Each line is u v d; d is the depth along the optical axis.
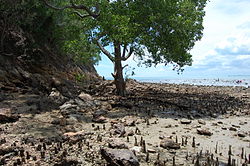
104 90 24.91
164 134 9.46
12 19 23.36
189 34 20.11
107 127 10.23
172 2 19.19
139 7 18.92
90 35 17.70
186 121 11.59
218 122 12.12
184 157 6.91
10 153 6.54
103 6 17.53
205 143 8.47
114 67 22.20
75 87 22.44
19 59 22.80
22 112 11.73
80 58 20.61
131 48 19.92
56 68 30.56
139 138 8.72
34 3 25.20
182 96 25.70
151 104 17.78
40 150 6.92
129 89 29.38
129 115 13.16
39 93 17.17
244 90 39.41
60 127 9.72
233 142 8.70
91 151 6.95
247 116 14.49
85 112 13.33
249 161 6.65
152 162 6.38
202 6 24.39
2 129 8.82
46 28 31.55
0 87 15.89
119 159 5.67
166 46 19.64
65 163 6.01
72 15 21.45
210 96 27.20
